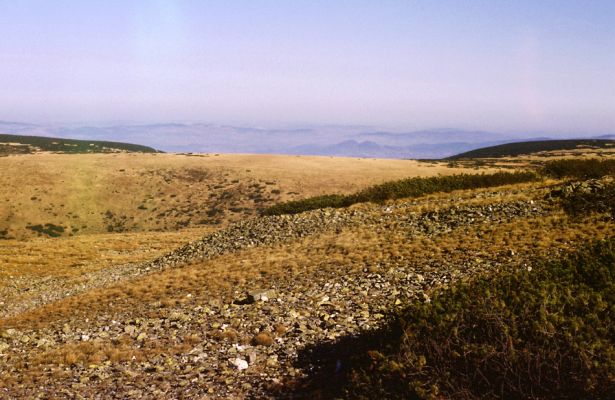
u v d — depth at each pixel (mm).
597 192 22609
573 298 8312
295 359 11719
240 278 22297
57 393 10836
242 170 122625
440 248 20953
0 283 32625
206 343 13797
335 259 22594
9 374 12570
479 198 28516
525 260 17094
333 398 8914
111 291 24469
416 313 9523
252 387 10312
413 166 135250
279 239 30422
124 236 58469
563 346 7156
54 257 41750
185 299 20266
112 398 10352
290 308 16438
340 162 143750
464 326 8305
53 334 17281
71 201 100688
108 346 14500
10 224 89188
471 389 7445
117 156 142625
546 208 23406
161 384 10891
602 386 6633
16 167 116625
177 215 96625
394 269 19328
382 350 9398
